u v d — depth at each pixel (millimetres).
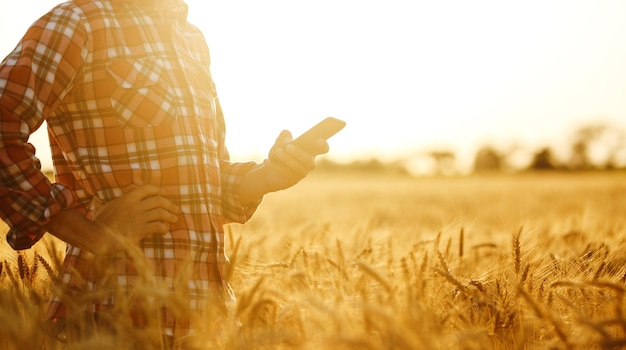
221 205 2352
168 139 2012
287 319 2088
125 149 1985
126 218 1905
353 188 39625
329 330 1759
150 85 1994
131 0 2064
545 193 24094
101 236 1885
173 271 1989
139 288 1762
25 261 2346
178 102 2053
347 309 2020
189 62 2189
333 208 13711
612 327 2127
